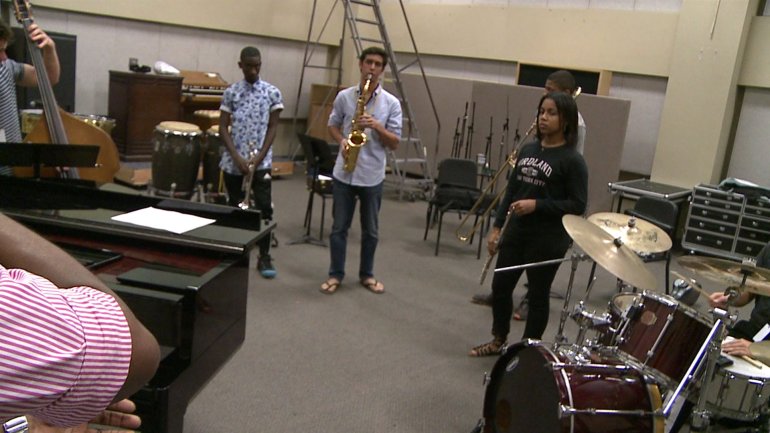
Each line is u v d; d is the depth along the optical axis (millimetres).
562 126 3010
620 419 2119
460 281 4688
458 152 7680
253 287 4145
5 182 2479
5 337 631
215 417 2652
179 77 6438
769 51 5922
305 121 8781
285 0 8000
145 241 2125
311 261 4770
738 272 2500
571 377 2164
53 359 657
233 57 7723
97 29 6375
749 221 5617
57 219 2080
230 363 3117
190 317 1744
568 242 3111
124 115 6164
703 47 6117
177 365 1741
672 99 6352
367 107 3881
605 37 6859
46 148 2637
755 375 2420
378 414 2807
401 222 6324
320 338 3504
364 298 4156
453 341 3645
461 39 8047
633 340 2408
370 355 3369
